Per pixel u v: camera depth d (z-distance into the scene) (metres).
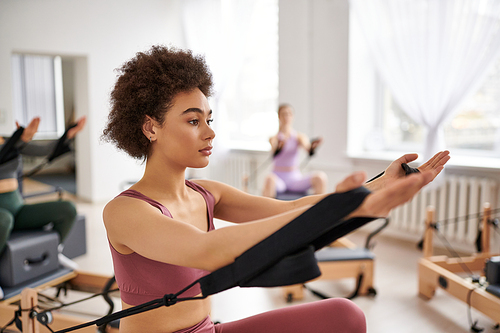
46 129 8.02
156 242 0.77
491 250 3.36
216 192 1.10
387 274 3.12
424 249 2.77
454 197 3.46
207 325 0.98
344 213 0.64
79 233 3.50
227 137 6.09
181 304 0.93
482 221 2.83
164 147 0.91
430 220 2.75
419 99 3.61
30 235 2.36
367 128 4.44
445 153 0.94
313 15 4.55
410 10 3.60
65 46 5.30
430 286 2.64
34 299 1.35
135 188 0.94
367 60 4.35
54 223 2.67
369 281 2.71
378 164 4.08
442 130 3.60
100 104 5.66
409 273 3.14
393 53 3.77
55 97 8.12
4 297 2.05
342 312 0.96
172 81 0.88
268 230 0.69
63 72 8.28
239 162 5.57
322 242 0.74
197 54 0.98
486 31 3.20
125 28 5.79
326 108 4.52
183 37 6.26
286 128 4.13
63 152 2.66
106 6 5.60
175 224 0.77
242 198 1.11
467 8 3.28
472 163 3.43
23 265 2.20
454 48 3.38
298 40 4.73
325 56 4.47
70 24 5.32
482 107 3.64
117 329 1.69
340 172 4.44
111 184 5.84
